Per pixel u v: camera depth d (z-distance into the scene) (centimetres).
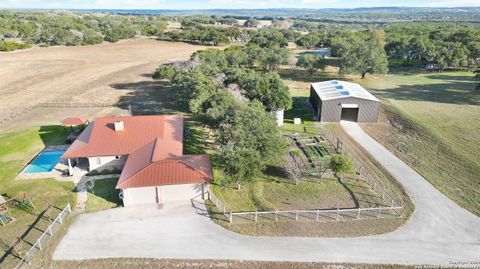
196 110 4553
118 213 3034
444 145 4331
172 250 2588
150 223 2895
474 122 5241
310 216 2966
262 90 5122
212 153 4203
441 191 3331
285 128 5075
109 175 3688
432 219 2906
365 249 2573
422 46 10375
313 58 8875
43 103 6550
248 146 3275
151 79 8512
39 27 15912
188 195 3209
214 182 3519
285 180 3572
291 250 2572
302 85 7925
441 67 9788
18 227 2866
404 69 10231
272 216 2973
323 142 4547
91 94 7144
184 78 5544
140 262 2477
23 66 10075
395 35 14125
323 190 3384
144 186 3033
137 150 3694
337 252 2547
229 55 8381
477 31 12544
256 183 3506
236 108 3812
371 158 4069
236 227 2836
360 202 3175
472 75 9094
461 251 2544
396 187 3416
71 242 2673
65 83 8150
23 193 3353
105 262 2477
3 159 4119
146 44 14875
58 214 3038
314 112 5841
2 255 2550
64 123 4688
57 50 13112
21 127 5253
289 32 16688
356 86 6066
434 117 5500
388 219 2911
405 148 4347
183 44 14938
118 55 12262
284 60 9294
